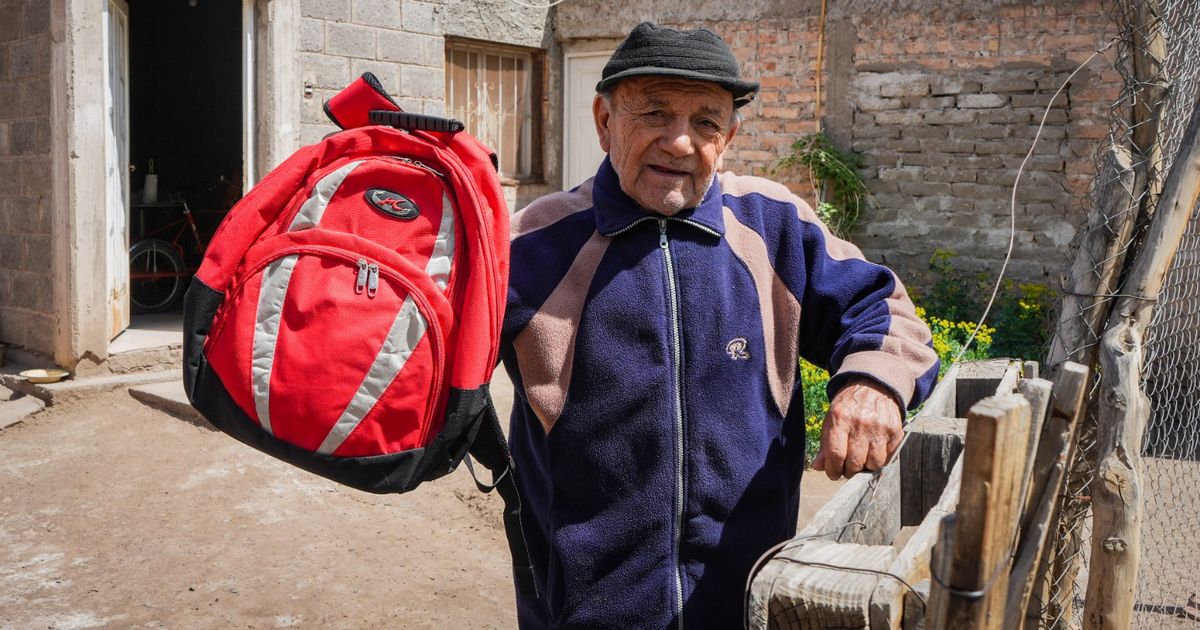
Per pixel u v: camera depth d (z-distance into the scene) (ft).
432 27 25.61
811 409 18.01
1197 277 13.29
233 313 5.02
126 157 21.98
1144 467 15.87
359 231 5.20
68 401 19.02
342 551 14.17
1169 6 9.11
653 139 5.90
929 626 3.59
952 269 25.25
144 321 25.22
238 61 34.63
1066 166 23.67
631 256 6.18
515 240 6.40
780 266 6.33
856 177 26.02
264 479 16.49
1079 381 4.74
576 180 30.81
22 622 11.89
